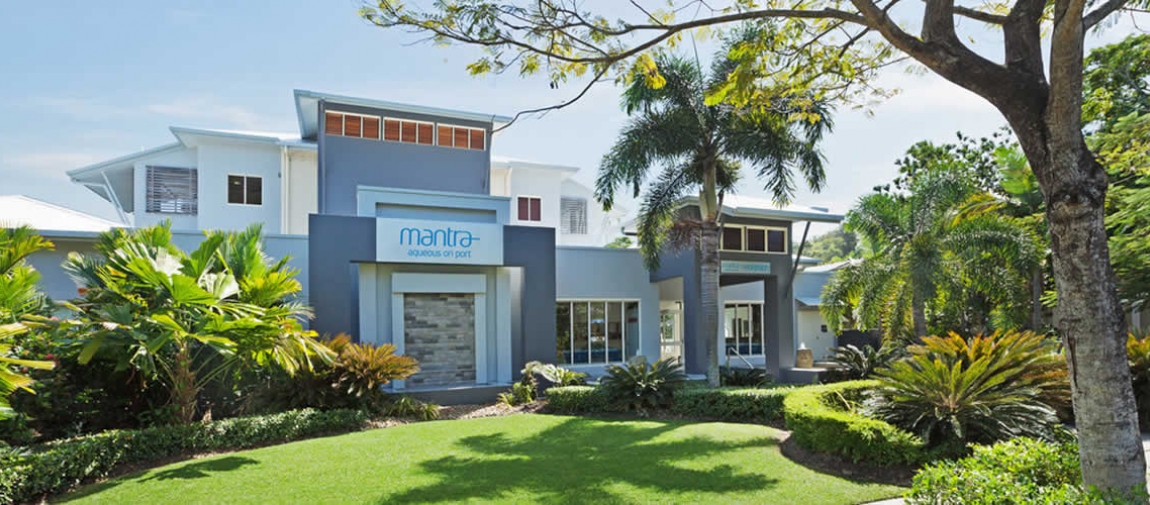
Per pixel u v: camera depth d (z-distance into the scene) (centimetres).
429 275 1681
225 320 1038
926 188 1864
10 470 768
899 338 1905
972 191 1975
